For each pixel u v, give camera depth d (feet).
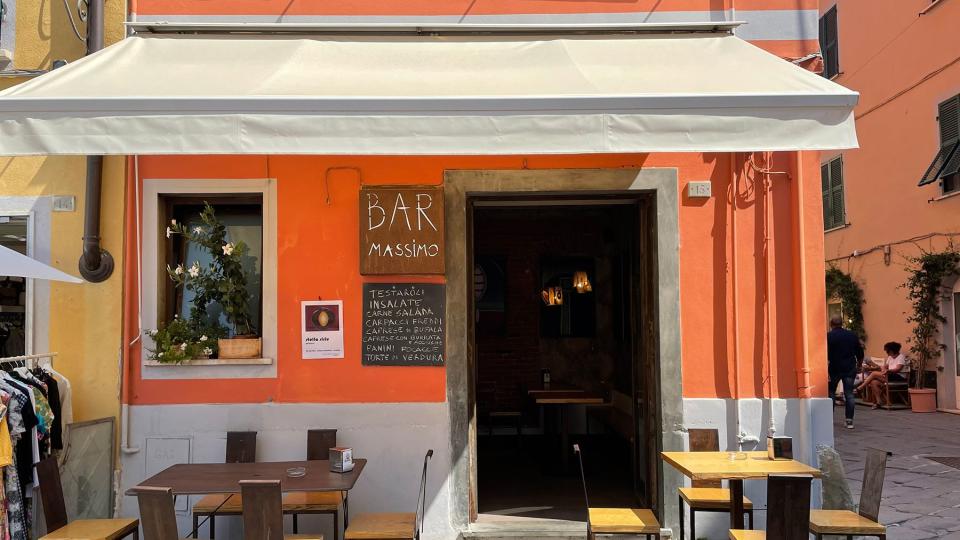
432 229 18.93
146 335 19.02
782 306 19.24
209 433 18.80
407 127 14.30
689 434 18.15
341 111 14.26
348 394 18.98
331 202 19.22
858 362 38.52
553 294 34.35
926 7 45.44
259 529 12.76
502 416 33.09
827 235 59.82
